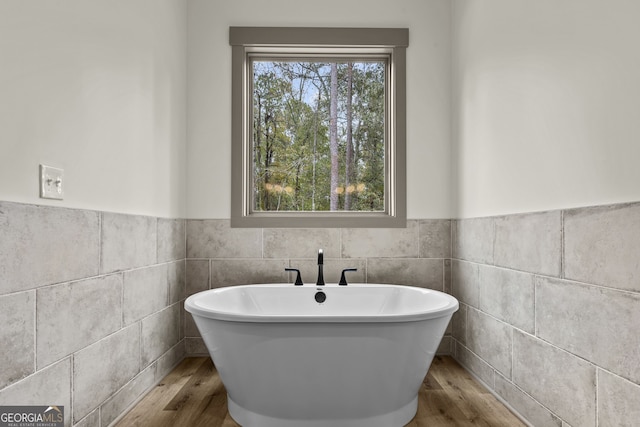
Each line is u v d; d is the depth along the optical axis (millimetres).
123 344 1872
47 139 1379
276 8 2768
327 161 2908
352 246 2736
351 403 1736
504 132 2029
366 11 2783
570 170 1521
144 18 2119
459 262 2615
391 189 2830
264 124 2912
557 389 1581
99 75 1701
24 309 1263
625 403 1247
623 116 1269
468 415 1888
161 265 2318
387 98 2898
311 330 1651
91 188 1635
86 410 1581
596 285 1375
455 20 2707
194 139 2750
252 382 1735
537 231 1725
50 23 1400
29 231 1287
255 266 2719
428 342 1761
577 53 1488
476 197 2357
